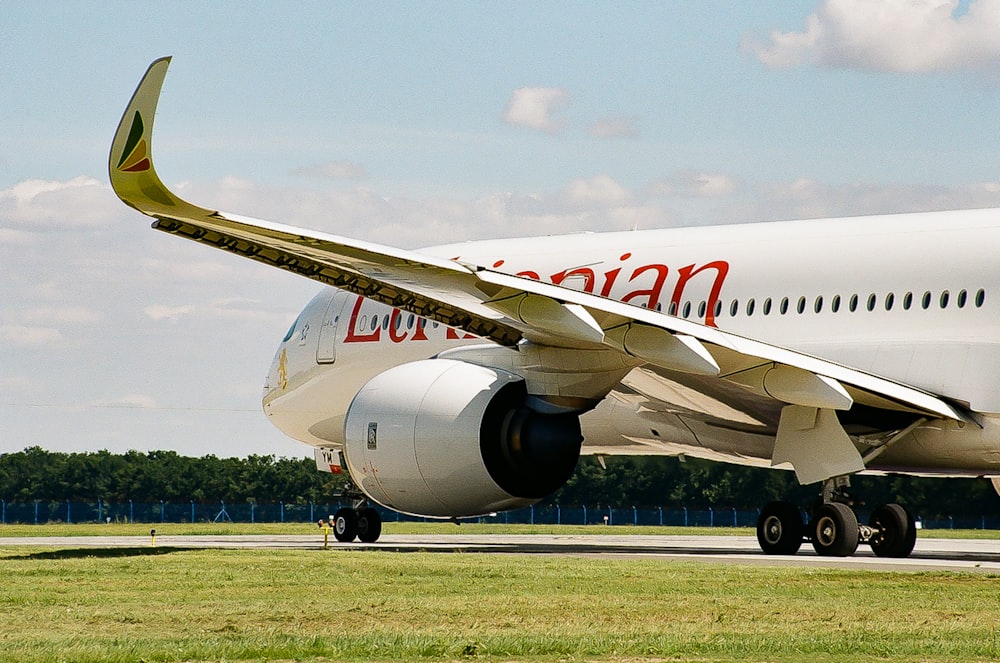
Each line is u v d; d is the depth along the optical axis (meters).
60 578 37.97
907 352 50.12
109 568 41.41
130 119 41.69
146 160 41.53
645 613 29.45
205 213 42.00
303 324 69.19
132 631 26.73
